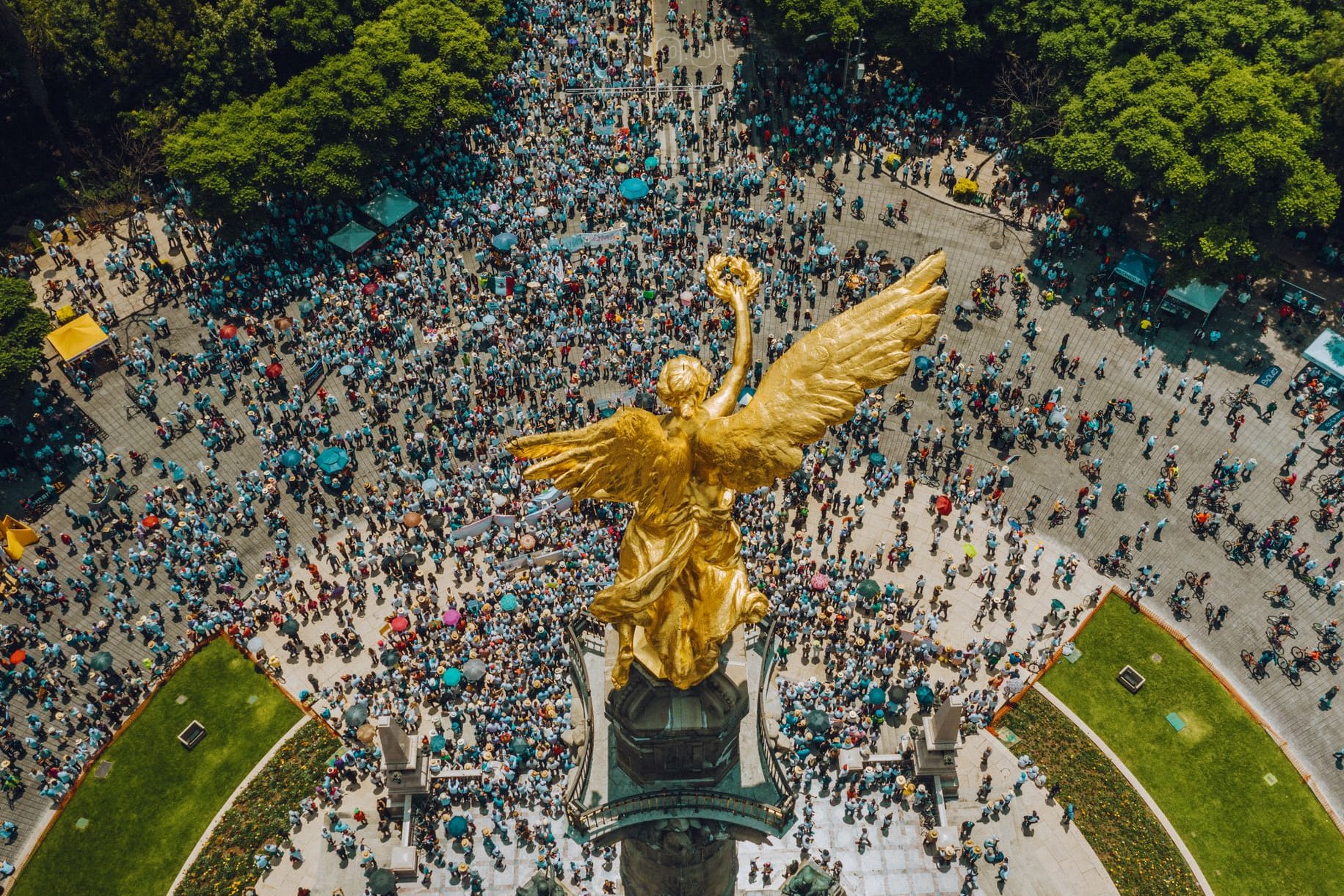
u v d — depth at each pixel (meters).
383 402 91.44
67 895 68.88
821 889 64.81
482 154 110.62
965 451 89.31
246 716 75.81
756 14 117.56
